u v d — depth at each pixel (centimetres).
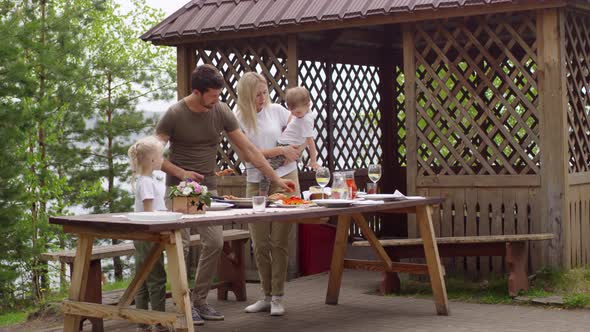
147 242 547
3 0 1673
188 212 505
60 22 1731
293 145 639
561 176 721
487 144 768
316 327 606
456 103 779
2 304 1462
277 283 652
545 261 730
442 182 782
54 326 650
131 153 525
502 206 755
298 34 858
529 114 741
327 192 627
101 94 1983
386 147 1104
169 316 461
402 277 805
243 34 835
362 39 998
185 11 898
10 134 1462
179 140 588
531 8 702
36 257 1579
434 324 607
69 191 1875
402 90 1112
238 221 481
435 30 813
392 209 656
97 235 484
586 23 808
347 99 1036
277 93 868
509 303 682
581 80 788
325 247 886
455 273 788
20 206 1569
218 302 720
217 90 572
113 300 694
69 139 1875
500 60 755
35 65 1630
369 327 602
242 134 608
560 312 642
